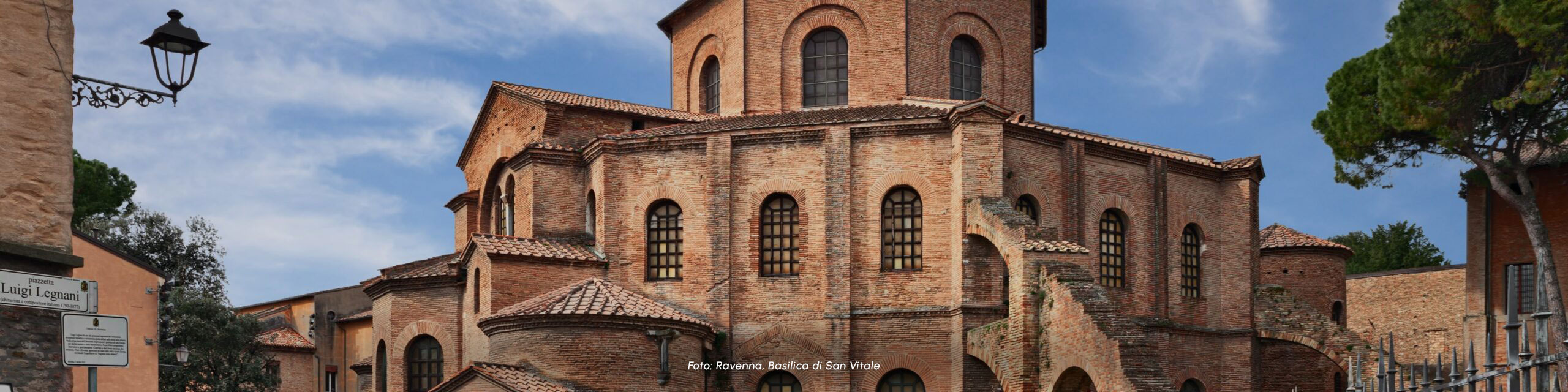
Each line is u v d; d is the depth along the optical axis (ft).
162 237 201.98
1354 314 221.05
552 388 124.57
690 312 143.33
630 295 137.90
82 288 58.59
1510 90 145.28
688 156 147.33
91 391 56.80
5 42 57.06
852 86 162.91
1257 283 161.07
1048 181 144.15
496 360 133.18
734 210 144.97
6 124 56.59
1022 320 124.36
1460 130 146.61
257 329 195.72
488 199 174.81
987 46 169.48
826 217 141.49
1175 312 153.99
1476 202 174.19
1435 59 140.46
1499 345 168.35
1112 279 149.48
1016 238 127.44
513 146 167.63
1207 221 160.35
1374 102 152.87
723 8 172.14
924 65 163.02
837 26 164.66
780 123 145.48
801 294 141.49
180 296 184.34
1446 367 177.17
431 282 157.17
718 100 173.99
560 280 145.28
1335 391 159.84
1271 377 160.15
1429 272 212.02
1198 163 158.92
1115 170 151.33
